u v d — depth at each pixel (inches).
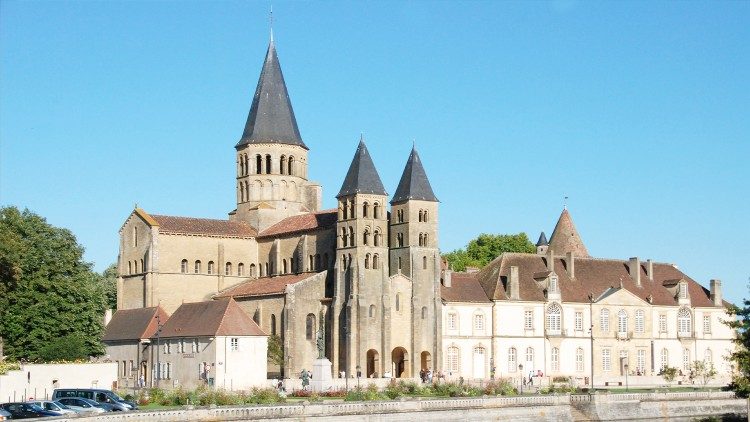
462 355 6038.4
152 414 3550.7
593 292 6515.8
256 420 3814.0
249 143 6697.8
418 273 5880.9
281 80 6820.9
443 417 4286.4
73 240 5349.4
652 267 6914.4
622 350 6510.8
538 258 6555.1
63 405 3713.1
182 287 6343.5
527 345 6230.3
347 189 5861.2
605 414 4719.5
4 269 4756.4
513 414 4495.6
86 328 5324.8
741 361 3833.7
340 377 5659.5
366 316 5708.7
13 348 5068.9
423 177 6003.9
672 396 4933.6
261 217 6643.7
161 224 6353.3
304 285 5841.5
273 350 5767.7
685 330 6766.7
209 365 5255.9
